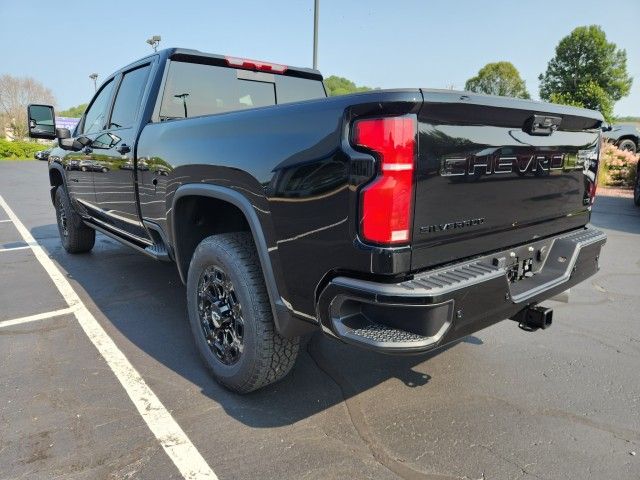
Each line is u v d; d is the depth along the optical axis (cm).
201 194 258
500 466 210
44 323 364
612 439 229
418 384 278
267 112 218
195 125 267
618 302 414
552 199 258
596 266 287
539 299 238
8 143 3734
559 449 222
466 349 323
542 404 258
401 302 177
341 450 219
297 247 207
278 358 242
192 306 280
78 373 287
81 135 465
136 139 334
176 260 300
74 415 243
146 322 366
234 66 374
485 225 217
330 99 190
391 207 176
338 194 187
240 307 243
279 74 407
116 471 204
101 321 368
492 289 203
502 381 282
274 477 202
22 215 922
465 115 192
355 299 186
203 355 279
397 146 174
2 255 575
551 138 245
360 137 179
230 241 249
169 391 267
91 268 515
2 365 296
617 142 1967
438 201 191
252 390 257
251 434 230
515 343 333
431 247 194
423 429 236
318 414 247
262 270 229
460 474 205
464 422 242
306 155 198
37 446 219
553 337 343
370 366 299
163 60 342
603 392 271
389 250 179
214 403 256
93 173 423
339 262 192
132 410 248
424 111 178
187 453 216
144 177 324
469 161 200
